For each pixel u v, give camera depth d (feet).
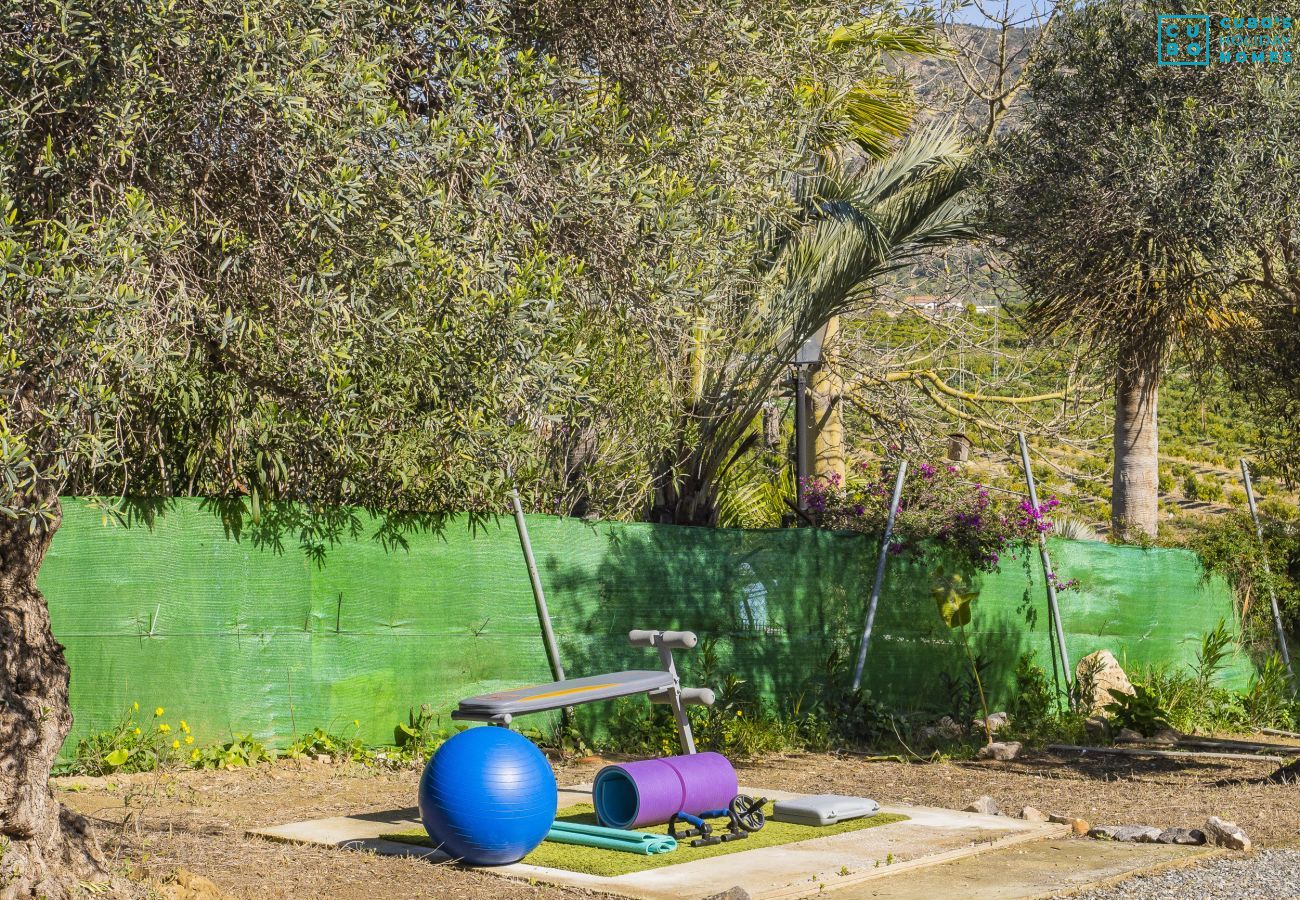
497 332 16.57
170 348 16.83
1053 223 29.09
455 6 18.89
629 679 23.59
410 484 29.71
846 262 37.17
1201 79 27.55
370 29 17.29
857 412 68.49
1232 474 103.81
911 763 31.58
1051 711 39.96
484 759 18.69
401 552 29.55
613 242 18.63
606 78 20.80
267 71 14.71
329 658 28.48
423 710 29.58
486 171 16.83
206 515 27.02
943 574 38.50
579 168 17.99
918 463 40.73
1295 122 25.53
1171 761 32.63
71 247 13.33
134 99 14.28
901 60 42.04
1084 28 29.55
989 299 66.95
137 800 23.12
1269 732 41.88
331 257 16.10
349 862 18.74
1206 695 43.68
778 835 20.99
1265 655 48.88
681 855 19.39
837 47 26.84
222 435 25.99
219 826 21.31
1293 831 22.56
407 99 19.31
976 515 38.73
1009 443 68.69
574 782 26.73
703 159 20.83
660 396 31.55
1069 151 29.07
